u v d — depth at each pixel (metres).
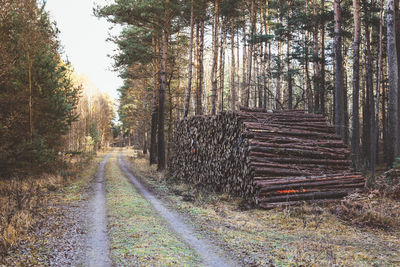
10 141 13.10
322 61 21.58
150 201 10.95
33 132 13.66
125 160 38.38
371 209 7.87
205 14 22.47
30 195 9.26
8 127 13.03
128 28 25.72
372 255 5.39
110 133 86.56
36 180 13.40
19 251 5.42
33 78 13.62
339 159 10.83
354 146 17.58
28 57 13.48
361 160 23.61
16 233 6.14
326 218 7.91
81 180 16.56
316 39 22.97
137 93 37.62
